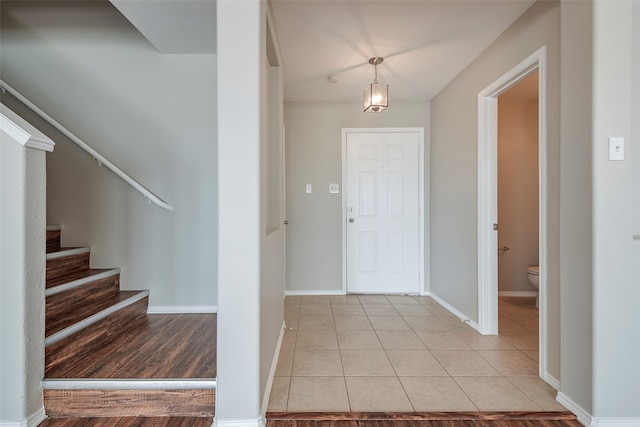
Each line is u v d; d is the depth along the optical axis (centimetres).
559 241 178
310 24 218
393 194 386
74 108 266
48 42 264
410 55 262
